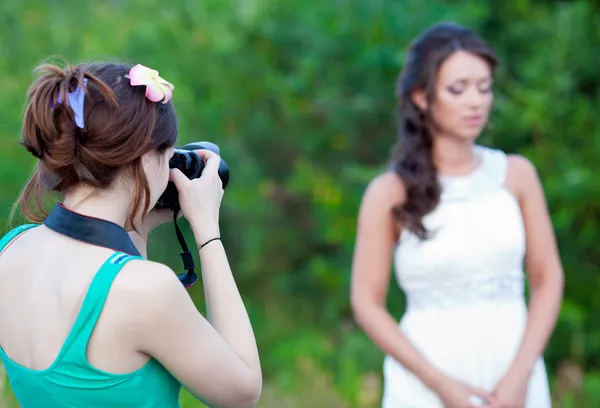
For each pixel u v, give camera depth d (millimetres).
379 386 4359
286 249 5227
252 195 4867
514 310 2551
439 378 2449
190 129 4723
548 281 2602
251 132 4988
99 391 1375
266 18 4805
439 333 2533
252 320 4957
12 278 1469
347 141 4984
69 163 1403
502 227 2533
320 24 4727
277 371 4672
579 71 4605
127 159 1404
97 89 1396
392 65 4664
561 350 4449
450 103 2545
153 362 1433
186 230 4707
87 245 1433
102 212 1445
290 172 5164
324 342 4742
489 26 4914
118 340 1368
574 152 4531
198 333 1406
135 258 1410
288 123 5012
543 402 2553
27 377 1413
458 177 2596
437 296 2545
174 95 4473
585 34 4492
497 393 2422
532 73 4516
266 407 4289
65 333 1383
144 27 4621
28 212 1586
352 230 4668
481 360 2510
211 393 1435
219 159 1672
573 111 4547
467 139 2584
